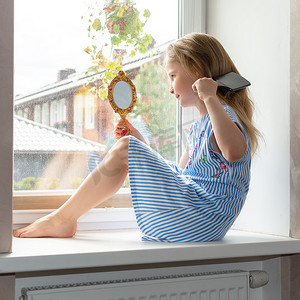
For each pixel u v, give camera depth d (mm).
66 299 1174
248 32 1635
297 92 1426
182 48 1463
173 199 1296
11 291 1113
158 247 1224
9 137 1115
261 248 1346
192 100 1469
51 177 1562
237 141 1266
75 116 1597
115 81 1457
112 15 1655
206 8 1771
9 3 1114
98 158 1623
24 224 1499
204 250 1263
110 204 1627
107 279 1368
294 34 1437
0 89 1105
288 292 1474
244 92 1474
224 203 1323
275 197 1517
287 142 1472
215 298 1344
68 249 1174
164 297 1280
